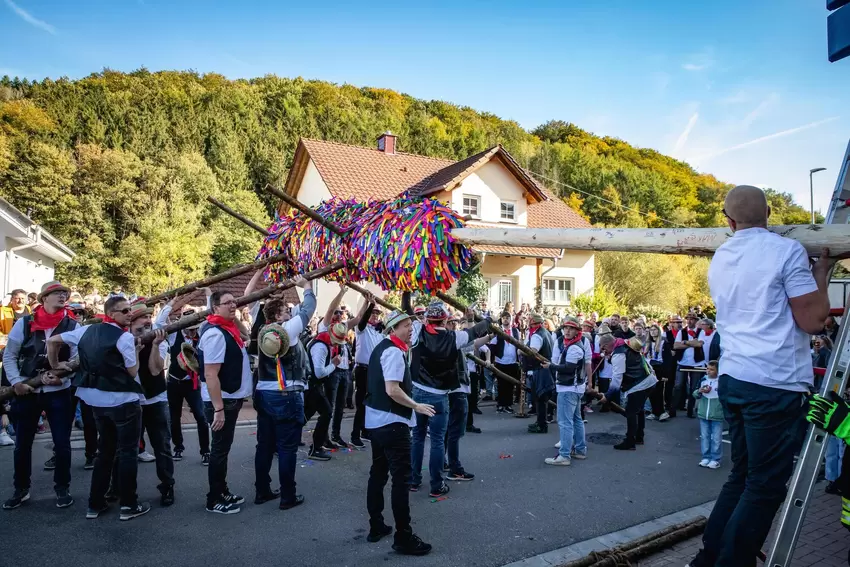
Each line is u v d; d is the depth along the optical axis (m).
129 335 4.38
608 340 7.66
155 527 4.32
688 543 4.19
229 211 6.17
